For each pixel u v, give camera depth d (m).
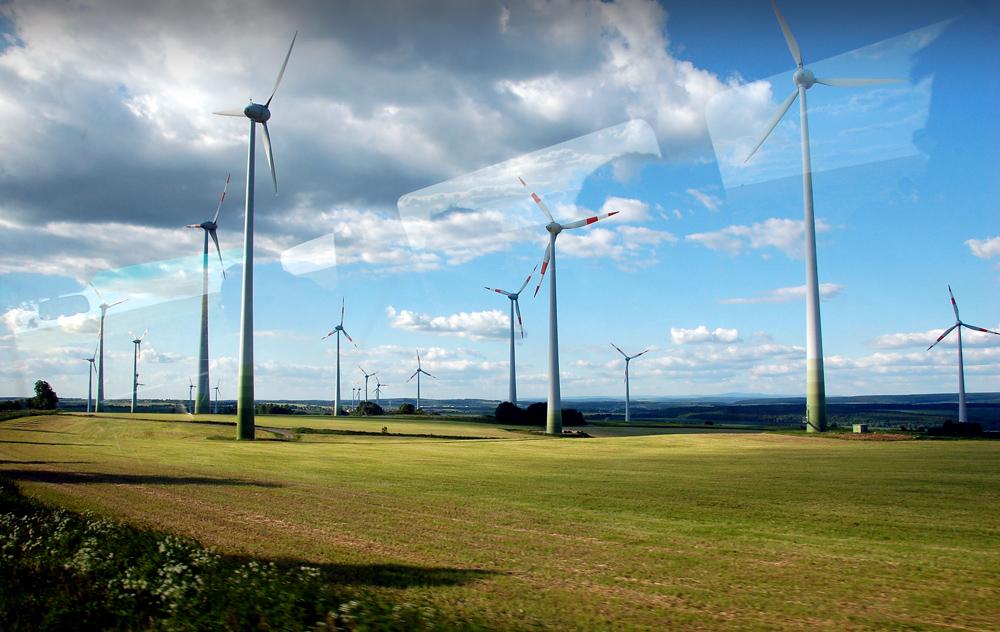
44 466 27.59
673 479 27.14
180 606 7.93
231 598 8.02
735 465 33.81
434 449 45.97
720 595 10.08
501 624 8.30
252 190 53.75
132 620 7.86
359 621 7.46
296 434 58.38
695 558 12.68
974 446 45.88
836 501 20.50
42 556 10.21
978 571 11.64
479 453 42.88
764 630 8.42
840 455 39.56
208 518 16.88
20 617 8.12
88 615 8.07
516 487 24.28
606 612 9.10
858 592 10.28
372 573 11.19
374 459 37.16
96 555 10.14
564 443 52.88
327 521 16.70
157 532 13.17
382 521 16.77
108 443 38.78
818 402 69.06
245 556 12.17
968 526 16.17
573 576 11.23
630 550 13.41
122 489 21.86
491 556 12.79
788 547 13.69
